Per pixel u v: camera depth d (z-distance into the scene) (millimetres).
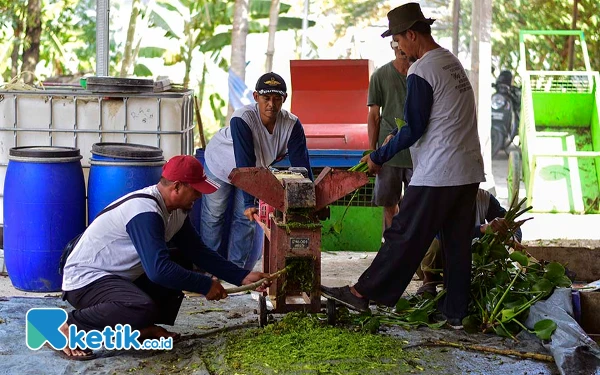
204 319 5652
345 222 8211
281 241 5090
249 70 18703
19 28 13570
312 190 5051
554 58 16766
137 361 4777
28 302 5961
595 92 10859
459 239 5418
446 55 5273
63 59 14648
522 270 5824
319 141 8016
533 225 9734
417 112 5164
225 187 6629
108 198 6238
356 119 8391
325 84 8523
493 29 17734
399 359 4844
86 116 6887
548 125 11133
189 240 5043
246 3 11938
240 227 6734
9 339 5137
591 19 15867
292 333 5086
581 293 5504
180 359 4812
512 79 16547
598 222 9953
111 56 15562
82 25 15102
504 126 16156
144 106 6883
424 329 5449
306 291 5180
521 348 5098
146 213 4691
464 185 5266
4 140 6938
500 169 15234
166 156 6938
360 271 7297
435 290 6055
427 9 19859
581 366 4695
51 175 6242
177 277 4629
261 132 6102
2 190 7168
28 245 6301
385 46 16906
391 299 5289
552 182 10648
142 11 14625
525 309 5359
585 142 10977
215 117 16516
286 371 4574
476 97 11773
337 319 5438
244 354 4816
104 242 4820
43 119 6895
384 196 7391
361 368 4660
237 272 5047
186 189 4754
